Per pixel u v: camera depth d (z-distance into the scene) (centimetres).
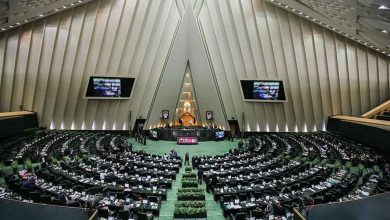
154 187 1883
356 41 3528
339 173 2116
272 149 3014
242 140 4016
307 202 1534
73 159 2573
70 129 4016
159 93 4162
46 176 1909
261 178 2008
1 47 3375
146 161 2578
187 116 4459
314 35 3584
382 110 3872
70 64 3634
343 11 1975
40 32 3406
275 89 3947
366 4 1449
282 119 4203
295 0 2827
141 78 4006
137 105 4138
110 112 4094
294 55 3734
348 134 3531
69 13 3369
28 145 2912
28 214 935
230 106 4231
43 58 3553
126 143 3450
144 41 3778
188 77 4369
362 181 1950
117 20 3534
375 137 2930
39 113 3834
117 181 1895
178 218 1574
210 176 2083
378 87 3897
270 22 3584
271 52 3769
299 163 2434
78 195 1683
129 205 1530
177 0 3925
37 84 3684
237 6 3625
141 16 3606
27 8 2452
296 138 3628
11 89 3619
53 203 1530
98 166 2295
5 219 906
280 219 1391
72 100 3859
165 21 3819
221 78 4112
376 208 966
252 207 1568
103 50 3681
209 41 4009
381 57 3697
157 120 4297
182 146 3703
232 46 3841
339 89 3928
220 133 4066
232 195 1678
